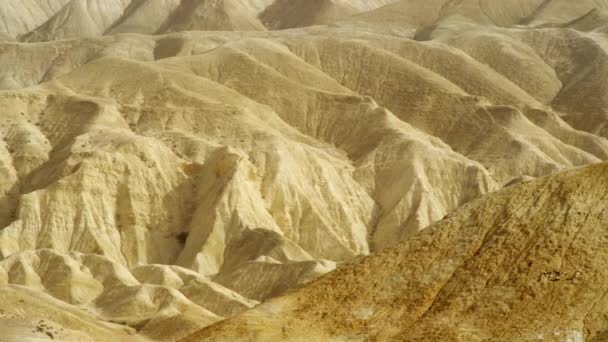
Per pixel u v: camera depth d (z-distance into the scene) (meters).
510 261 68.38
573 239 67.62
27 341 92.44
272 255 174.25
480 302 67.50
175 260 186.88
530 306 66.06
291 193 196.50
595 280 65.69
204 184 197.38
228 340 71.88
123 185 192.12
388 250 72.81
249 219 185.75
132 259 184.75
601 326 64.06
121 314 145.25
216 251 180.88
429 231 72.56
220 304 150.75
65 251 173.25
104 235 184.38
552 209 69.44
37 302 127.62
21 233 180.62
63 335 101.75
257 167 199.88
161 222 191.75
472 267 69.25
